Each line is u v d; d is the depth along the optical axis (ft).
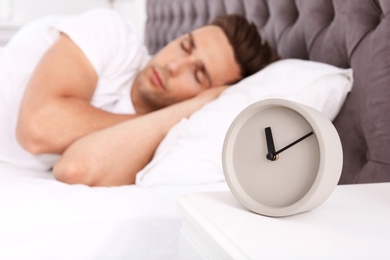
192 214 1.62
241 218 1.60
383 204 1.85
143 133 3.24
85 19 3.92
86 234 2.31
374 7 3.10
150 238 2.43
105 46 3.87
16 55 4.06
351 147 3.27
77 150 3.05
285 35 4.27
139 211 2.44
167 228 2.45
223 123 3.07
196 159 2.95
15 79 3.88
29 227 2.22
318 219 1.63
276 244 1.38
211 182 3.00
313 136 1.65
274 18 4.46
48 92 3.34
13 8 11.02
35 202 2.38
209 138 3.01
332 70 3.21
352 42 3.22
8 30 10.54
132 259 2.40
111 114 3.58
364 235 1.49
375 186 2.13
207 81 4.06
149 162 3.25
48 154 3.50
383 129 2.85
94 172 3.00
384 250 1.39
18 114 3.38
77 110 3.36
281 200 1.66
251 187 1.72
